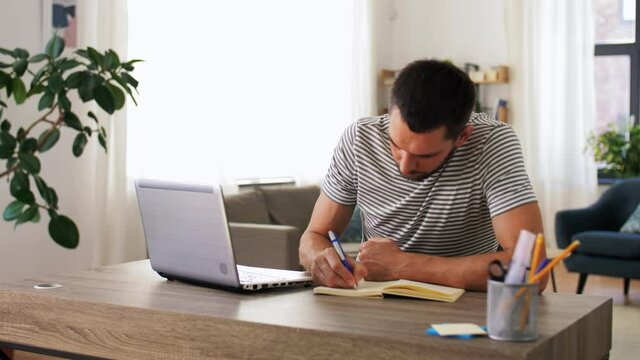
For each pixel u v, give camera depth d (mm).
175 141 5215
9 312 1831
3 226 4199
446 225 2020
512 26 7203
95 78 3551
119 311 1665
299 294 1795
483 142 1946
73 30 4512
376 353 1358
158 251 1983
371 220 2135
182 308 1620
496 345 1290
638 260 4977
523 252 1337
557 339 1392
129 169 4938
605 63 7254
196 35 5352
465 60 7555
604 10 7246
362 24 7027
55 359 1827
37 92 3596
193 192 1818
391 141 1774
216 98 5516
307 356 1429
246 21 5801
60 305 1753
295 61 6297
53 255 4484
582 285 5242
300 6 6332
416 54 7734
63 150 4512
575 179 7051
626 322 4637
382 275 1882
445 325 1402
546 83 7109
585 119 7023
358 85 6980
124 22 4793
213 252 1810
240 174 5773
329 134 6684
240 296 1770
